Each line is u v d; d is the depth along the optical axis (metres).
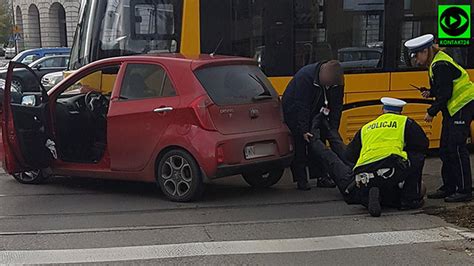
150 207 6.67
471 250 5.19
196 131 6.52
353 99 9.03
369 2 9.04
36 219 6.23
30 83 7.77
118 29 8.62
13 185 7.89
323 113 7.22
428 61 6.69
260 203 6.85
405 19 9.20
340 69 7.14
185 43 8.46
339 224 5.96
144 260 5.01
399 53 9.18
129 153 6.98
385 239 5.48
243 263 4.91
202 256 5.08
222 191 7.46
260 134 6.82
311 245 5.34
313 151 6.99
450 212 6.31
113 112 7.04
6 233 5.74
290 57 8.80
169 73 6.79
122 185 7.80
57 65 21.28
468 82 6.61
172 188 6.84
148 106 6.82
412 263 4.89
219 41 8.54
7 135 7.16
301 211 6.48
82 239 5.55
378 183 6.21
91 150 7.47
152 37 8.54
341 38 8.98
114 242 5.46
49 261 5.00
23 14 54.00
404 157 6.18
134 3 8.53
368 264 4.88
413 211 6.39
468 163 6.70
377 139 6.26
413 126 6.27
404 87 9.22
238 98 6.82
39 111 7.34
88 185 7.84
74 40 9.59
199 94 6.56
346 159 6.60
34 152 7.35
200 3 8.45
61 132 7.51
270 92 7.24
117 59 7.24
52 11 50.62
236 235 5.63
